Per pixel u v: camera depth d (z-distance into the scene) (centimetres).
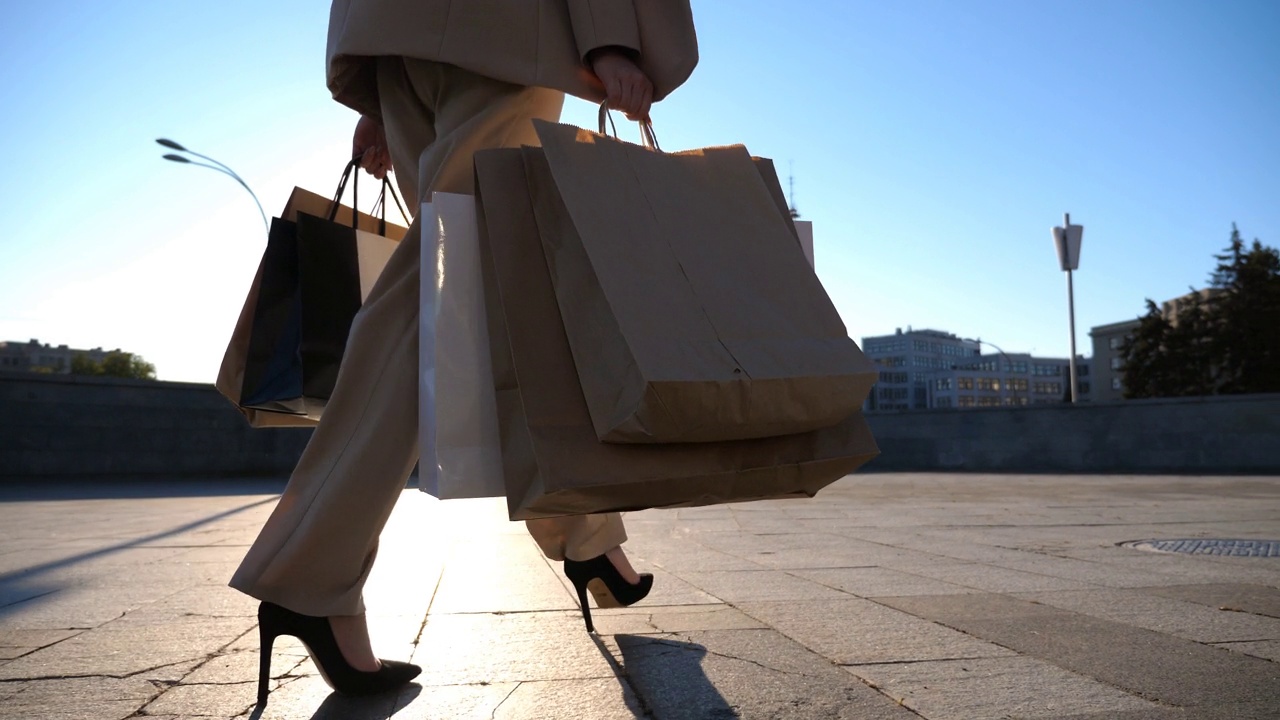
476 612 264
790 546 458
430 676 185
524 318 140
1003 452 1875
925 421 2008
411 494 1027
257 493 1105
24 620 255
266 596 158
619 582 224
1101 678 181
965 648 209
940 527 575
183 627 244
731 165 165
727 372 133
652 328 134
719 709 159
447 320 149
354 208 214
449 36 161
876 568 366
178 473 1591
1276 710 157
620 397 133
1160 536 506
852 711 158
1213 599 283
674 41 164
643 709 160
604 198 145
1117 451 1716
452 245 151
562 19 165
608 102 161
